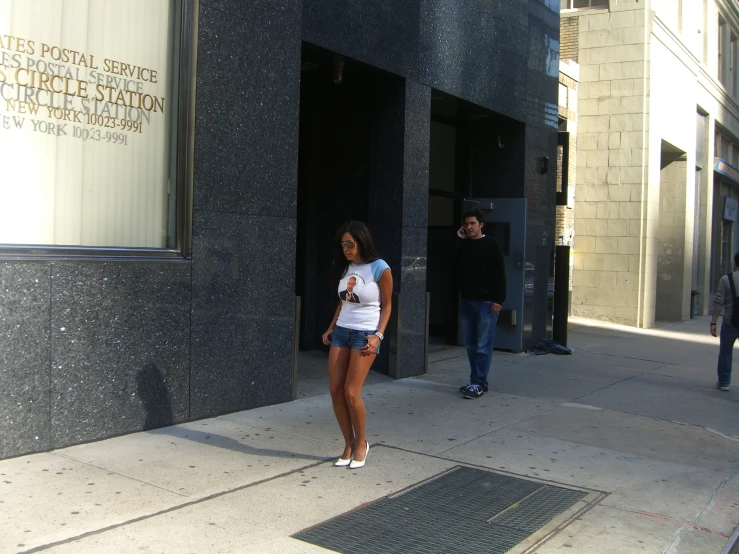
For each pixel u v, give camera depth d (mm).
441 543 4090
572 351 12305
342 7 7832
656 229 18047
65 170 5590
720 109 24906
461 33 9953
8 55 5215
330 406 7195
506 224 11547
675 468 5766
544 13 12281
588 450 6168
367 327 5230
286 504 4551
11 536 3869
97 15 5758
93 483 4723
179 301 6137
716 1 24172
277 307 7094
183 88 6211
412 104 8961
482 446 6137
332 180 9695
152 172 6164
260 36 6805
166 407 6094
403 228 8875
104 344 5602
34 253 5234
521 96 11625
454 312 12234
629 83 17344
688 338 15859
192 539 3947
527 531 4309
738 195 32281
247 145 6711
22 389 5133
